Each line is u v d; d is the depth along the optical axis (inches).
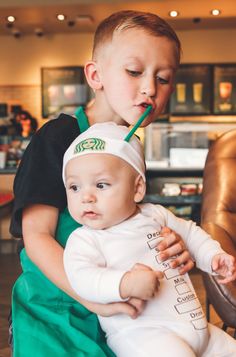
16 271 198.4
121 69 41.3
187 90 302.5
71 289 37.9
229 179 110.8
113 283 34.9
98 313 37.2
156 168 237.8
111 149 38.6
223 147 116.8
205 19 280.2
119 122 45.5
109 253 38.9
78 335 40.2
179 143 245.8
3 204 231.8
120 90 41.4
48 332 40.1
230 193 108.8
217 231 97.4
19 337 39.9
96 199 38.4
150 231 40.6
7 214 237.9
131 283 34.5
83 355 39.1
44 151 42.1
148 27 41.2
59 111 316.2
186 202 215.8
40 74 317.1
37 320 40.8
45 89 316.2
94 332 41.6
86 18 273.0
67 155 39.9
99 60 43.4
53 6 255.1
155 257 39.8
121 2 249.4
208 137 251.6
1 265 209.6
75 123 44.4
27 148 44.1
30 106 318.7
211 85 302.8
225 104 302.7
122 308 36.0
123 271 35.5
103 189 38.4
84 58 315.0
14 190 43.6
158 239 40.5
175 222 44.3
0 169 255.0
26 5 254.4
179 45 43.6
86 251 38.2
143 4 252.1
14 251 242.4
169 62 41.9
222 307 80.7
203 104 302.7
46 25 293.9
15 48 317.4
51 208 40.7
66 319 40.8
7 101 319.3
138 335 38.2
